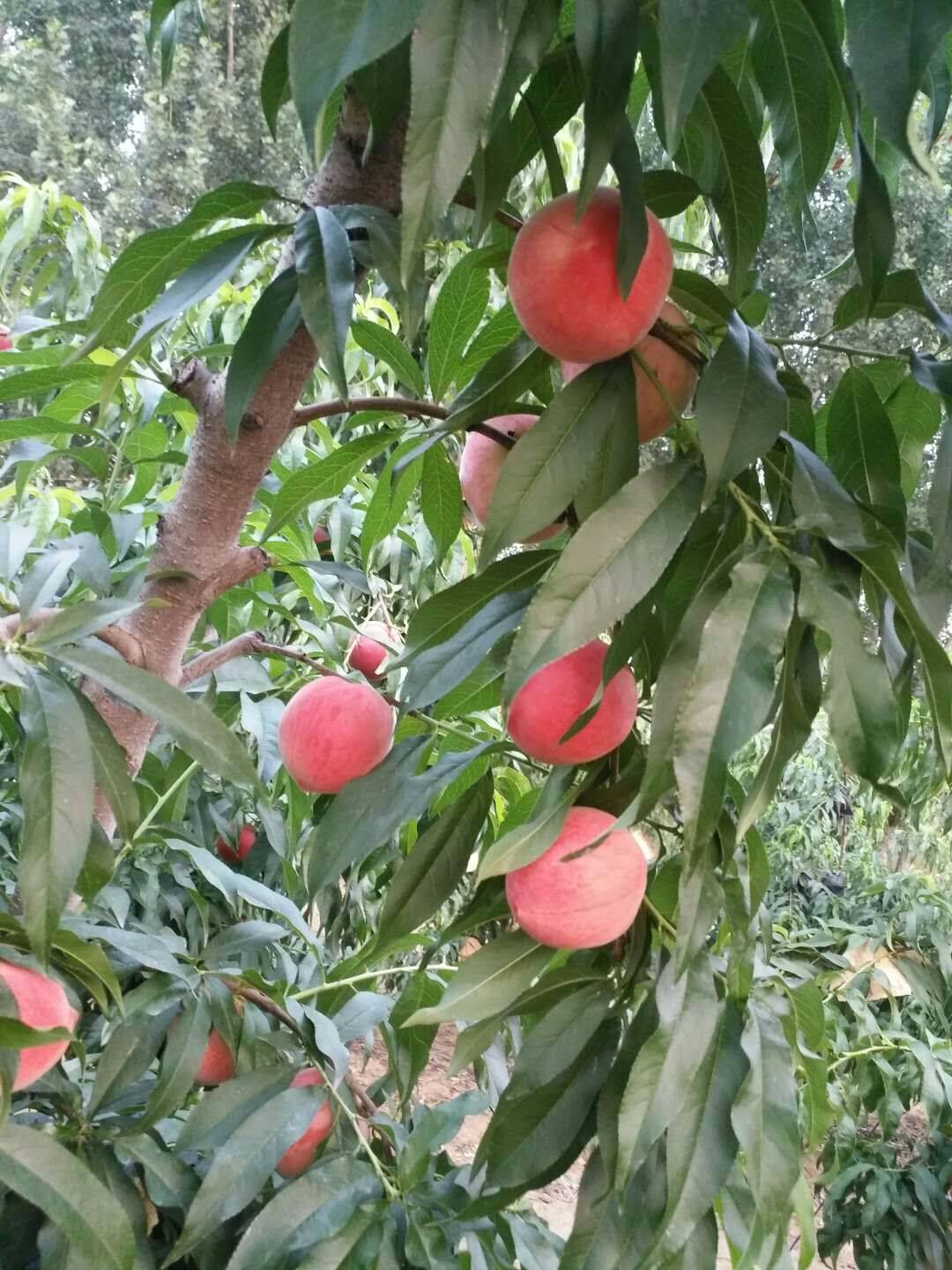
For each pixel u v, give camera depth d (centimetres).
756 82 75
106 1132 86
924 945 288
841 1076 243
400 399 78
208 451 76
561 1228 276
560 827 64
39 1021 62
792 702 57
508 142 55
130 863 161
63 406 111
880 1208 241
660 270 59
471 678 84
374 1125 96
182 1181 84
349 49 38
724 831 68
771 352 61
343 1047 92
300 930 107
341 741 84
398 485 95
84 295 195
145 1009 89
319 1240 79
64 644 65
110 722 82
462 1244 101
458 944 210
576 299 57
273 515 95
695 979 67
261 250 194
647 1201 69
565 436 62
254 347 63
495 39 42
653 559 56
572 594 54
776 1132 66
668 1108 63
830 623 52
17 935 67
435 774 79
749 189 66
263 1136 83
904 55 40
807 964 266
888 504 70
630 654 61
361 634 128
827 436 71
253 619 142
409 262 41
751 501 61
